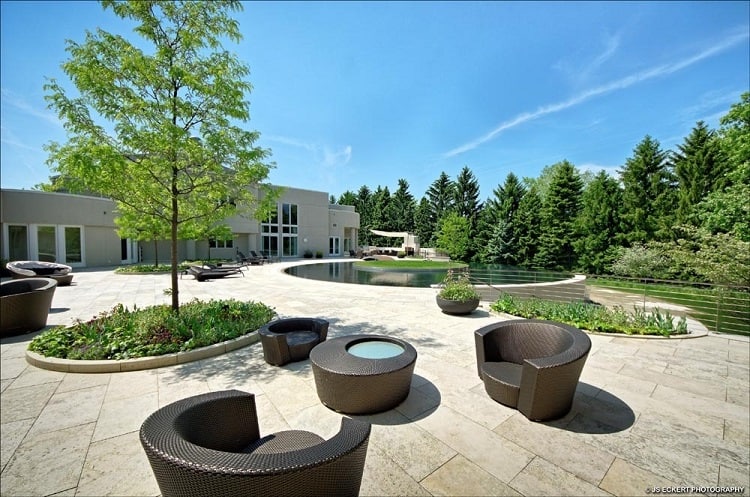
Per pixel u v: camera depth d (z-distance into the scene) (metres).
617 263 16.83
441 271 19.22
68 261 16.20
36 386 3.40
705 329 5.89
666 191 20.00
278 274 15.90
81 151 4.00
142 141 4.40
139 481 2.04
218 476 1.08
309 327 4.84
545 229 26.25
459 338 5.31
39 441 2.45
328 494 1.24
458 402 3.11
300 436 2.06
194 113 5.02
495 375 3.13
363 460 1.42
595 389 3.44
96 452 2.33
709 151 18.02
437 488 1.97
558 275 11.70
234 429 1.88
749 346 5.00
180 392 3.31
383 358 3.12
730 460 2.29
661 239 19.20
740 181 12.60
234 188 5.57
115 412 2.91
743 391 3.42
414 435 2.55
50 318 6.39
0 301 5.04
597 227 22.41
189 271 14.82
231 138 5.19
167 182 5.24
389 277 16.22
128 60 4.28
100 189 4.65
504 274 12.15
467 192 45.47
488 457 2.28
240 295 9.48
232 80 5.11
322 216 32.03
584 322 5.89
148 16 4.64
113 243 17.97
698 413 2.96
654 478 2.09
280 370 3.92
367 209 55.53
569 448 2.40
